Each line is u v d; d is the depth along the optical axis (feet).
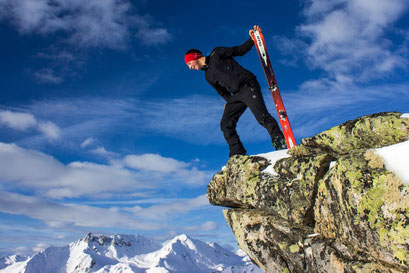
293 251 13.15
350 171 10.52
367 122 12.04
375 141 11.84
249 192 15.84
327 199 11.66
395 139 11.28
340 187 10.82
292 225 13.84
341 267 10.96
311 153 14.40
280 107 19.80
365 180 10.02
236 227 16.97
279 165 15.12
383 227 9.38
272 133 19.49
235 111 21.42
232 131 21.58
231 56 20.63
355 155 10.80
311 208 12.90
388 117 11.54
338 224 11.18
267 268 14.94
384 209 9.41
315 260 12.10
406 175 9.29
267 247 14.76
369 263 10.30
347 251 11.08
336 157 13.05
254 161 16.44
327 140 13.52
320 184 12.12
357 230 10.16
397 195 9.26
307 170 13.08
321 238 12.25
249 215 16.06
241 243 16.44
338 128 13.09
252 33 20.57
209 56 21.11
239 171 16.75
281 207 14.07
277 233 14.26
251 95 19.89
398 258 9.06
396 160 9.70
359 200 10.00
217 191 18.60
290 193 13.48
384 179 9.60
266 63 20.43
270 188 14.49
